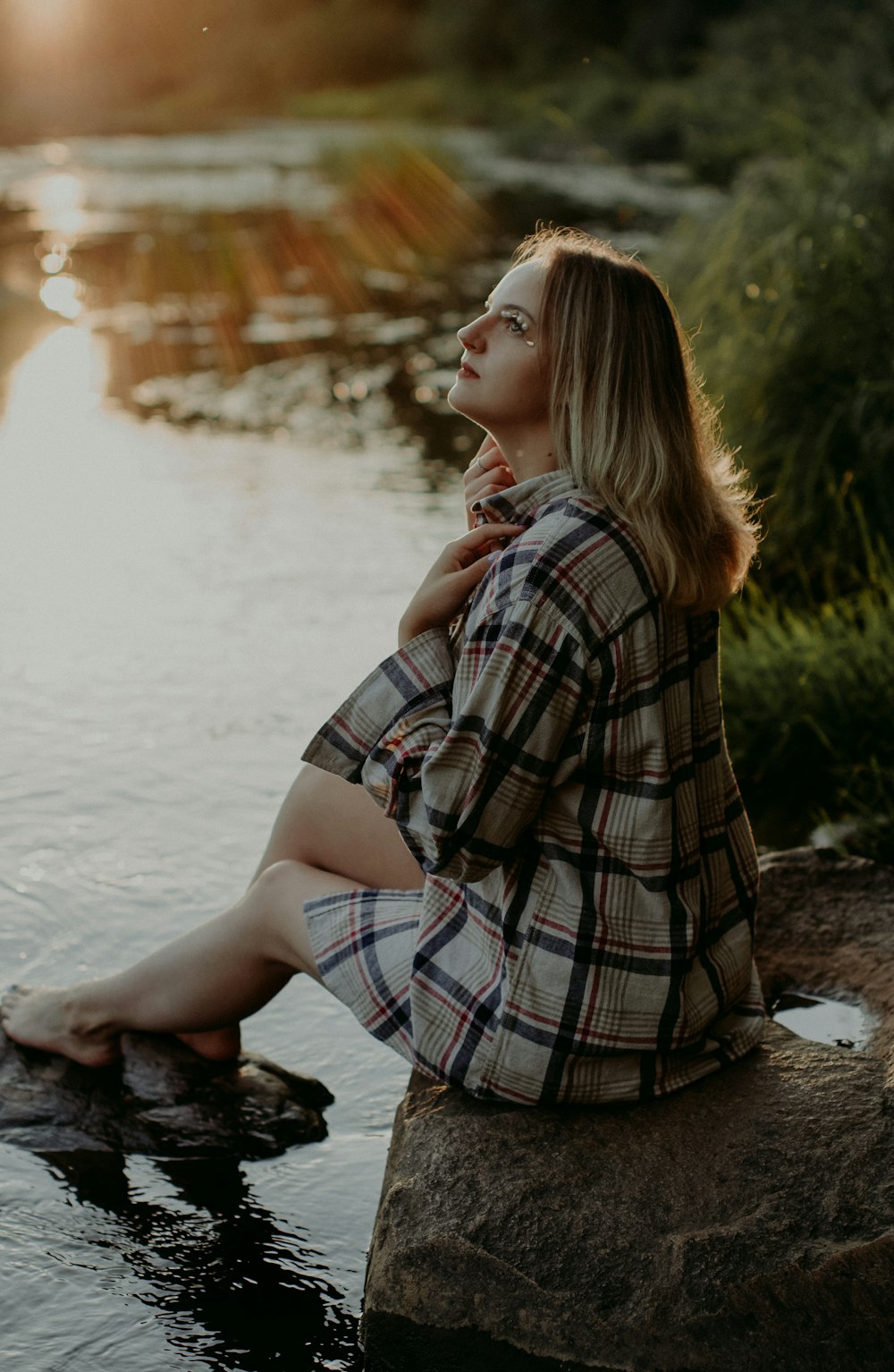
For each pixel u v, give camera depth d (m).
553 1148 2.08
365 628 4.86
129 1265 2.19
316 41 40.06
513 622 1.94
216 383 8.56
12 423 7.57
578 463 2.02
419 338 9.97
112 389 8.35
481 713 1.95
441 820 1.97
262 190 18.38
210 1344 2.04
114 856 3.41
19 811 3.61
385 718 2.08
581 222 13.81
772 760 3.80
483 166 19.62
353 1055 2.77
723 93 9.97
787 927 2.81
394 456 7.05
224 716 4.18
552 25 30.81
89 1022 2.54
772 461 4.77
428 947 2.17
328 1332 2.07
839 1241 1.93
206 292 11.58
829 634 4.14
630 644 1.97
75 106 42.09
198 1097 2.53
